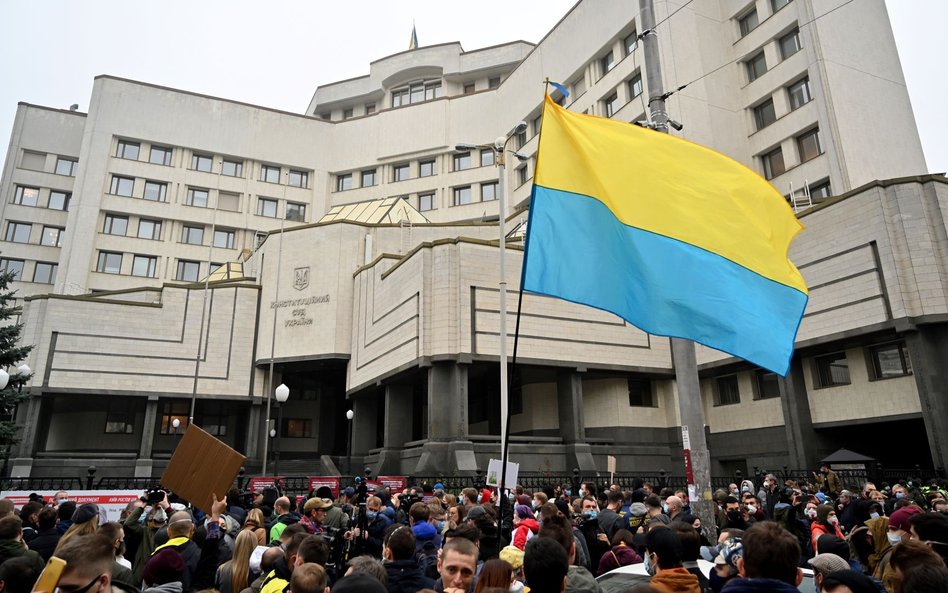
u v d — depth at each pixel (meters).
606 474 30.42
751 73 43.28
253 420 43.22
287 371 45.22
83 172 58.50
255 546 6.96
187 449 9.57
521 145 57.16
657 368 35.16
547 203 8.22
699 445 10.17
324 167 66.56
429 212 62.44
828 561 4.96
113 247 58.47
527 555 4.10
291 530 6.57
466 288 31.84
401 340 33.88
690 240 8.71
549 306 33.31
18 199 62.31
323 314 42.41
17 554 5.98
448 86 70.19
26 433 39.25
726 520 11.75
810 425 29.19
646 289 8.25
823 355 29.30
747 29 43.75
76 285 55.81
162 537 8.47
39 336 41.00
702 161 9.35
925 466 28.84
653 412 35.56
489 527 7.88
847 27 40.25
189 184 61.88
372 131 66.50
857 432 29.55
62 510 9.29
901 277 25.36
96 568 3.51
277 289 44.16
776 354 8.52
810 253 29.00
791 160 39.84
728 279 8.66
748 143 42.62
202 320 44.03
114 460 40.59
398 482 25.30
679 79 41.62
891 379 26.52
